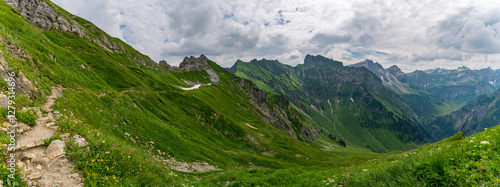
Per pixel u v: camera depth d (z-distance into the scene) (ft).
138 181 33.01
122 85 222.48
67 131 35.73
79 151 29.96
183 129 194.49
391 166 24.75
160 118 185.88
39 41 135.85
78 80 122.31
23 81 54.49
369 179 24.27
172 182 41.34
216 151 183.73
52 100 69.31
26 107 42.65
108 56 343.26
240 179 57.77
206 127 251.39
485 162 17.63
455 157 20.61
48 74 91.61
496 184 14.85
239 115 439.22
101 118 97.76
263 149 283.59
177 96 286.46
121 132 102.99
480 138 25.79
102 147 33.81
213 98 436.35
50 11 335.67
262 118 602.85
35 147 28.96
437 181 18.95
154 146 120.06
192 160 134.21
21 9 290.15
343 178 29.84
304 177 47.60
